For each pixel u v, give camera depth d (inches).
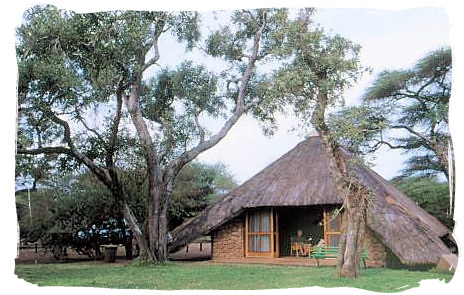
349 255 434.3
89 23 485.7
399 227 445.1
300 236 519.2
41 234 494.6
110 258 511.5
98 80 491.8
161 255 511.2
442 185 441.4
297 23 461.7
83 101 495.8
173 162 509.7
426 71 442.3
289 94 463.2
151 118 504.4
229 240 519.8
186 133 500.1
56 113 492.1
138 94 498.6
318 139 508.4
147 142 503.2
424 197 444.1
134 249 524.4
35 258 494.0
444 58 440.5
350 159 445.1
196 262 509.4
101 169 504.7
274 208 514.6
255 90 481.4
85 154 500.4
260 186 513.3
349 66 449.7
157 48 494.3
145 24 487.5
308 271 454.6
